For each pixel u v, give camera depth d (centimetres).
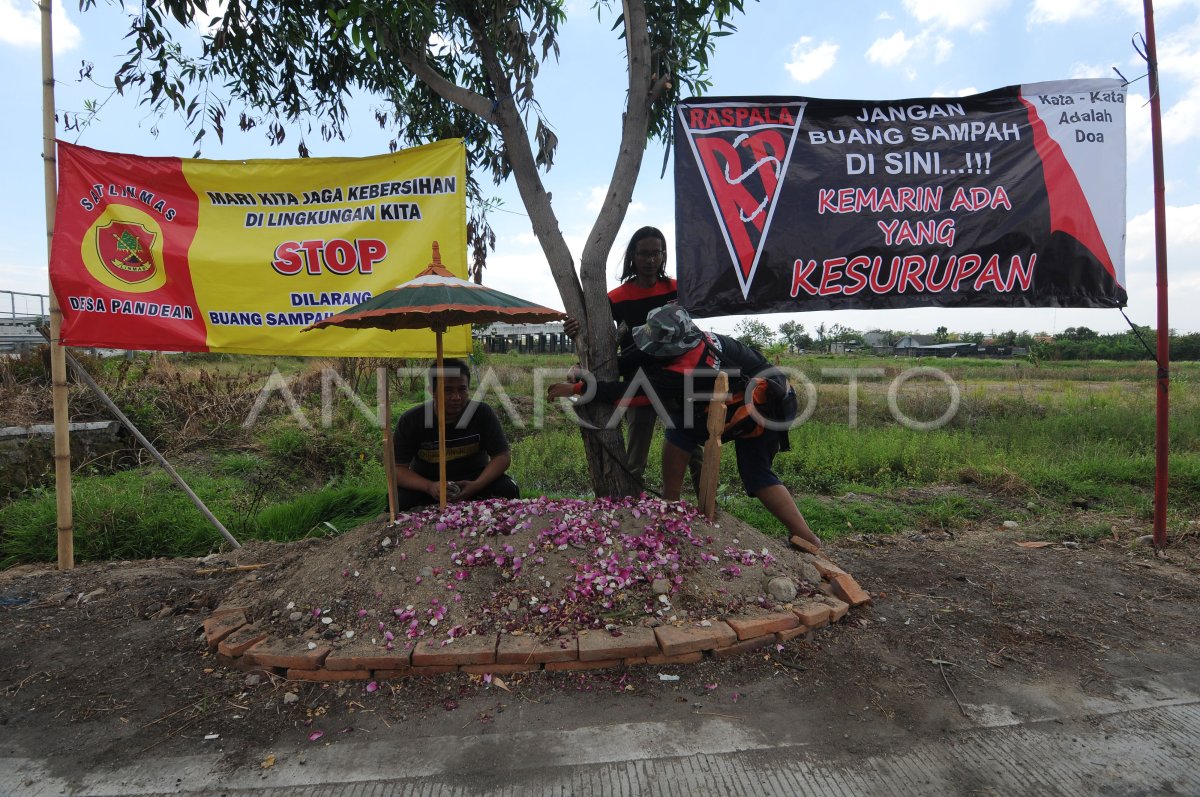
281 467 775
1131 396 1350
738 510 556
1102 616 343
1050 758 233
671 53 437
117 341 428
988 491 649
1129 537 486
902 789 218
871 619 333
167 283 431
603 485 416
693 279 412
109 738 248
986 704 264
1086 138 421
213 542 507
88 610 356
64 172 417
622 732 245
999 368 2300
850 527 530
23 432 695
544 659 279
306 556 373
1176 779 222
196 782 224
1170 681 282
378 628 298
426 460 438
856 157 417
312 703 266
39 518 507
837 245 417
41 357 939
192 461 789
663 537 341
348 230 434
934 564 419
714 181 411
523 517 348
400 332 443
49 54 417
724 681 276
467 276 434
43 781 226
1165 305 438
